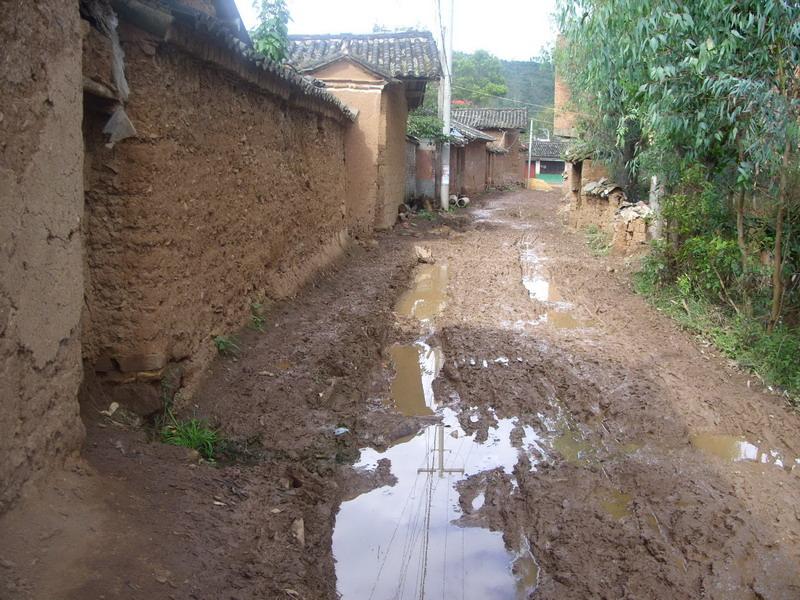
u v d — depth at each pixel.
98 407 5.14
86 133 4.97
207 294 6.53
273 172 8.83
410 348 8.83
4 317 3.32
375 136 17.27
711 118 8.03
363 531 4.64
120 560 3.47
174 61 5.48
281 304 9.02
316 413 6.13
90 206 5.09
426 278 13.68
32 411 3.61
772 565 4.14
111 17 4.71
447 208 26.59
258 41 11.98
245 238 7.76
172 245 5.55
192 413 5.66
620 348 8.59
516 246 18.38
